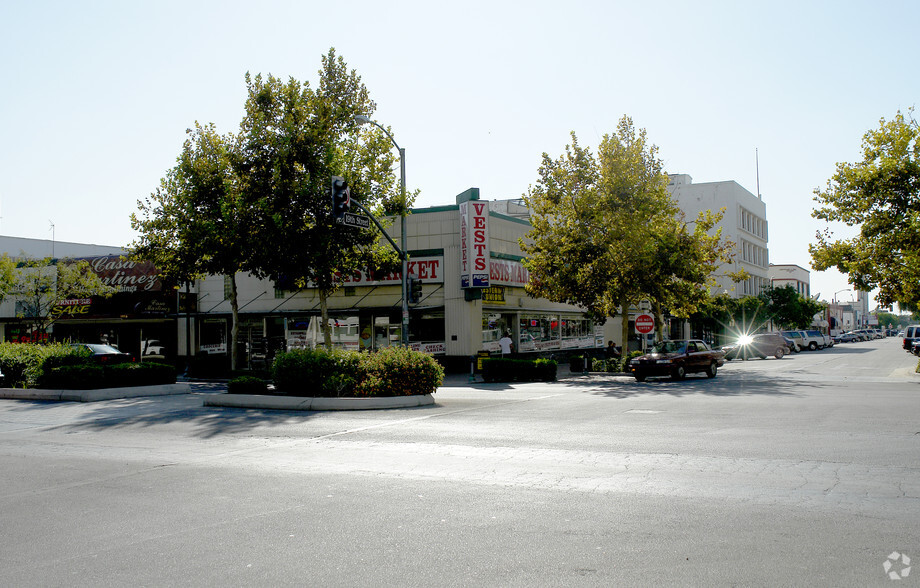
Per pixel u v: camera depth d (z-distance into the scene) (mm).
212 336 35188
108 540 5973
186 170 25781
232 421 14250
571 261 29578
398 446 10711
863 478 7848
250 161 24141
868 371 29656
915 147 24688
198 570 5145
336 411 15727
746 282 71125
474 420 13750
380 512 6711
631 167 29344
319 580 4879
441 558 5297
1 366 21266
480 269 29359
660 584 4672
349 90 24719
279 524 6352
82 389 19734
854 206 26094
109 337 37906
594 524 6156
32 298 36156
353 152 24484
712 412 14492
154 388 20562
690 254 30344
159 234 27484
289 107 23922
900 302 27234
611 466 8812
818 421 12719
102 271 36969
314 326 32844
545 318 37250
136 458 10164
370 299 31594
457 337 29953
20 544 5914
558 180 30391
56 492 7957
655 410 15109
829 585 4621
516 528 6074
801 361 40000
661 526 6062
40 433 13055
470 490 7613
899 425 12039
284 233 23062
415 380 17188
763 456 9289
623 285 29219
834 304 131375
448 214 30578
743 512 6492
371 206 24828
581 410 15383
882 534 5734
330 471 8836
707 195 68062
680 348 26500
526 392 20969
